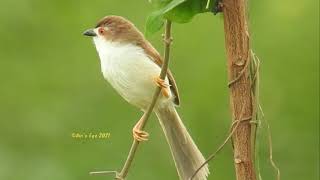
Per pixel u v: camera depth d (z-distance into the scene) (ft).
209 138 44.34
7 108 48.16
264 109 44.83
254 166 21.93
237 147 21.97
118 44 30.99
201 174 25.14
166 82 29.50
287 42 45.88
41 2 50.29
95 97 47.19
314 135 44.24
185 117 44.91
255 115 21.91
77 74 48.34
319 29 46.03
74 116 46.62
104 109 46.44
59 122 46.62
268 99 44.98
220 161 43.14
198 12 22.38
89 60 48.73
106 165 43.86
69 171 44.11
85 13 49.57
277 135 44.37
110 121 45.80
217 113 44.86
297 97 44.83
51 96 48.01
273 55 45.75
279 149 44.16
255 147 21.94
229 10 21.74
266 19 46.80
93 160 44.09
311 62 45.27
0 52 49.49
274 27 46.47
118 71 30.76
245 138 21.91
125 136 45.14
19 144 46.93
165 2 22.41
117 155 44.24
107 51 31.19
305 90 44.83
